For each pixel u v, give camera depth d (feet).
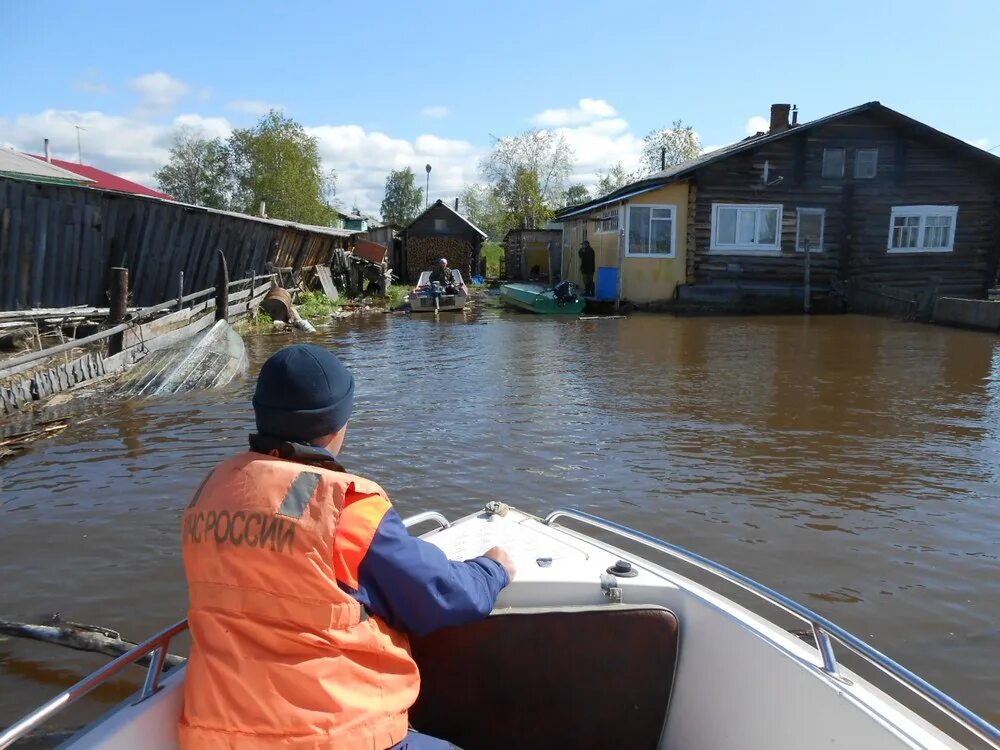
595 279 80.84
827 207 74.90
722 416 28.22
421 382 35.35
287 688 5.37
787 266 75.15
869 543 16.55
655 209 74.38
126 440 24.76
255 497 5.66
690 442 24.53
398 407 29.76
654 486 20.20
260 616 5.47
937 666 11.94
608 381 35.55
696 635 7.93
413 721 7.81
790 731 6.98
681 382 35.22
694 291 73.87
